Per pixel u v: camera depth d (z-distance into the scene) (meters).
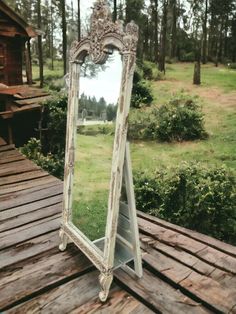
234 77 22.34
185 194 4.79
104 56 2.59
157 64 28.84
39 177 6.02
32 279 3.02
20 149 9.06
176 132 11.10
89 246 3.00
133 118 11.98
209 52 36.28
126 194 2.82
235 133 11.16
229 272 3.09
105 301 2.75
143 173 6.18
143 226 4.02
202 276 3.02
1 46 14.05
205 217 4.58
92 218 4.65
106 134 2.98
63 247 3.48
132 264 3.22
